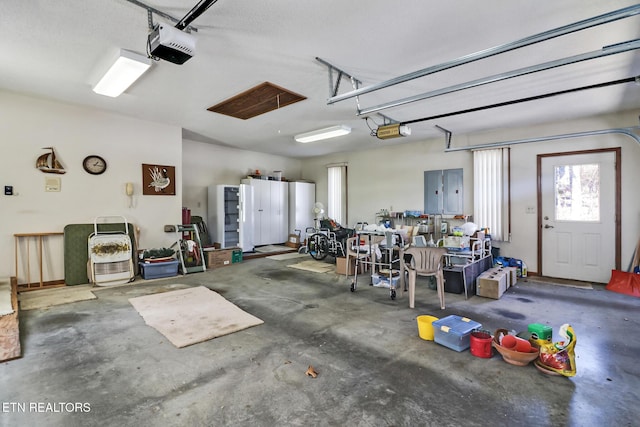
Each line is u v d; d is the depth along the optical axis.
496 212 5.70
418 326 2.96
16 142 4.22
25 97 4.26
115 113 5.00
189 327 3.11
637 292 4.24
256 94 4.04
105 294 4.20
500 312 3.61
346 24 2.47
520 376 2.26
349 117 5.05
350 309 3.70
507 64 3.15
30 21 2.45
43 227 4.45
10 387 2.09
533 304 3.90
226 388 2.10
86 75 3.53
